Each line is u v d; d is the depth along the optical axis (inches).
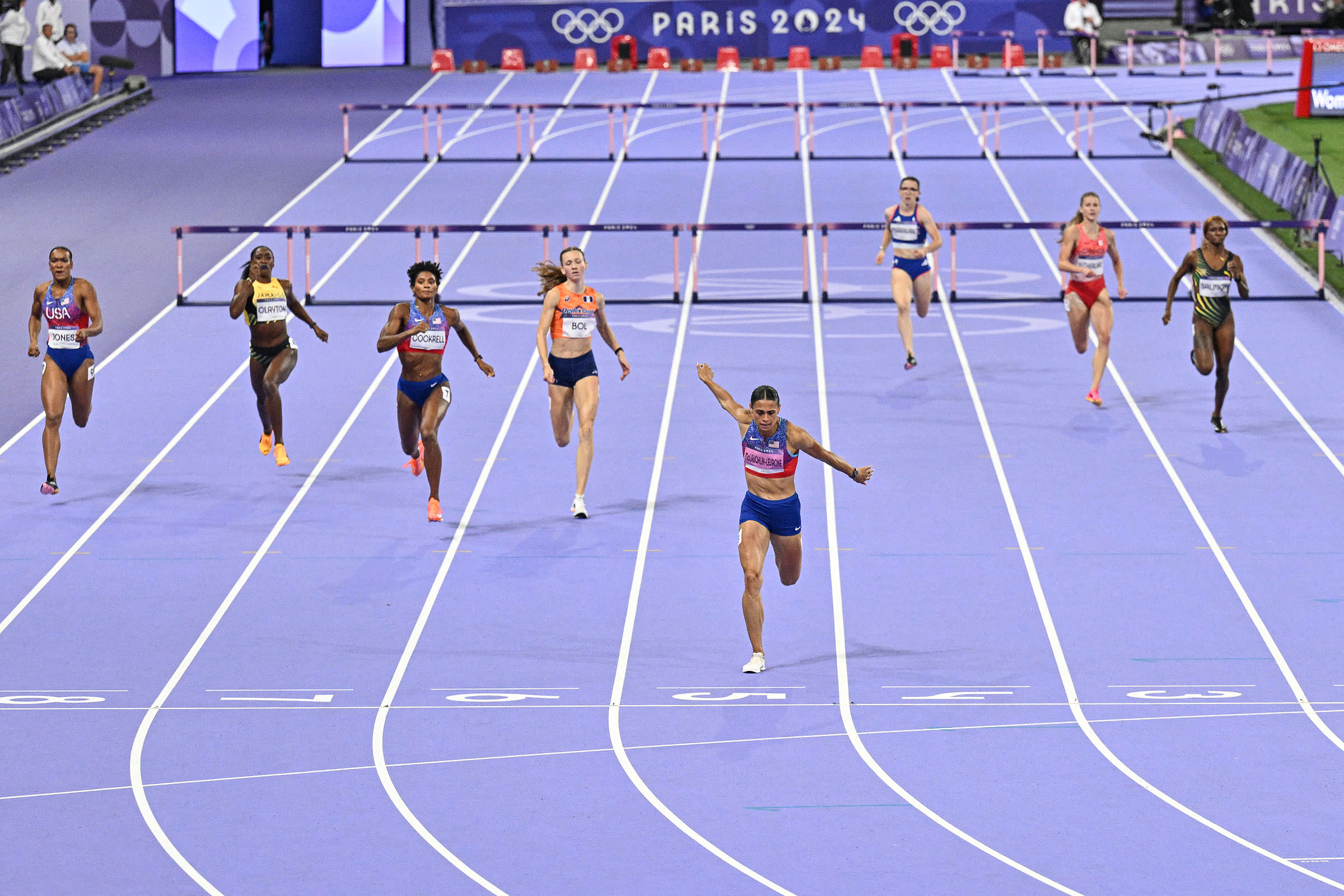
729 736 1269.7
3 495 1813.5
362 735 1277.1
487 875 1043.3
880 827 1110.4
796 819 1124.5
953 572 1600.6
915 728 1282.0
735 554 1651.1
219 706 1332.4
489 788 1180.5
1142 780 1186.6
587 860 1064.2
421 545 1675.7
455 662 1414.9
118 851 1084.5
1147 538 1673.2
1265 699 1328.7
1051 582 1574.8
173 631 1482.5
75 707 1328.7
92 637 1469.0
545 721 1301.7
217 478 1861.5
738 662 1414.9
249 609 1529.3
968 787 1175.6
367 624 1494.8
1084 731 1274.6
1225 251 1908.2
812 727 1284.4
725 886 1022.4
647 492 1814.7
